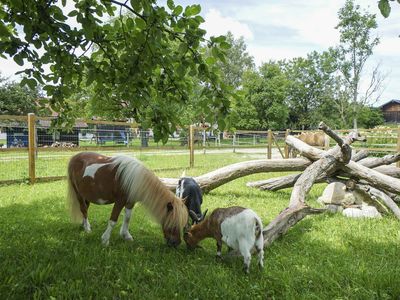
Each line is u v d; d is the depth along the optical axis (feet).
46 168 43.14
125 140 53.88
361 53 149.18
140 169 16.53
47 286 11.93
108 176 17.07
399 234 18.88
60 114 16.05
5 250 15.24
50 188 31.81
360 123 183.42
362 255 15.88
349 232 19.51
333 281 12.86
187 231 16.53
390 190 24.67
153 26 11.40
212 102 12.91
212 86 12.89
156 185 16.43
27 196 28.09
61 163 47.19
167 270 14.01
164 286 12.61
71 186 19.03
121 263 14.39
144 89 13.38
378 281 12.82
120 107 14.66
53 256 14.70
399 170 29.94
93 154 19.07
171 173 43.01
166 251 16.40
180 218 16.07
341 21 147.33
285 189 34.30
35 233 18.17
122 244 16.85
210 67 12.73
